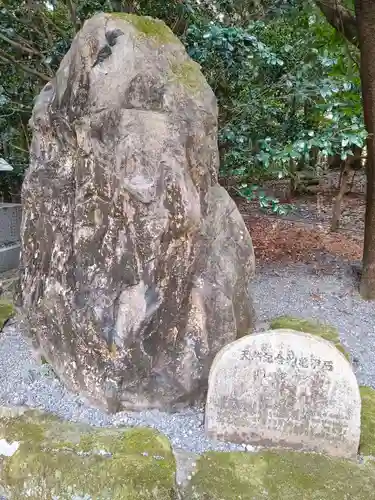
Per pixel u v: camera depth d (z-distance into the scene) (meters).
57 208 2.11
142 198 1.88
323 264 4.51
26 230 2.25
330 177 7.83
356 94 4.00
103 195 1.94
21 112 4.66
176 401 2.11
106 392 2.06
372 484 1.68
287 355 1.87
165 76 1.95
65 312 2.11
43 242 2.19
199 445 1.92
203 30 3.31
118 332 1.98
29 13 3.96
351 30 3.94
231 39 3.17
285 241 5.16
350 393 1.83
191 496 1.65
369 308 3.64
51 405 2.11
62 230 2.10
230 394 1.91
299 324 3.03
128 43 1.92
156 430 1.94
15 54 4.31
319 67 3.69
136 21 2.01
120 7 3.51
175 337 2.06
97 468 1.70
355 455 1.86
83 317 2.02
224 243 2.26
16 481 1.75
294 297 3.78
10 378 2.32
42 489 1.71
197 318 2.09
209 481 1.68
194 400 2.14
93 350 2.04
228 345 1.90
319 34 4.37
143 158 1.88
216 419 1.94
